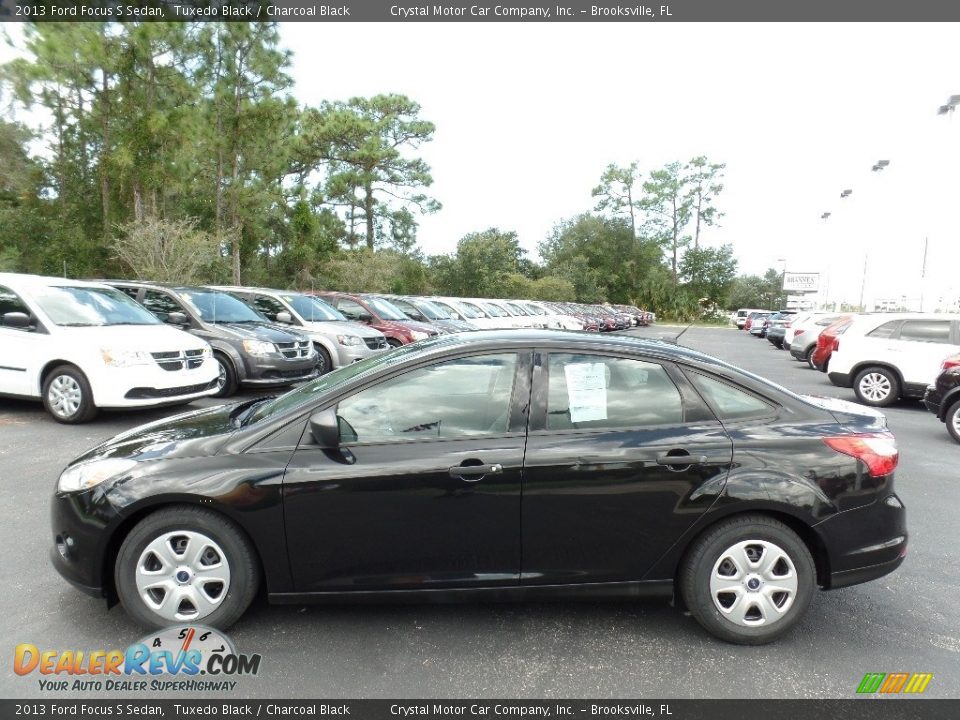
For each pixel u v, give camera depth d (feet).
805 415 11.60
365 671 10.22
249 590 11.00
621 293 228.84
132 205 73.46
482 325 62.34
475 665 10.44
